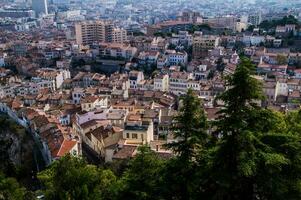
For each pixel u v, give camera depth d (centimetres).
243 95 3584
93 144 13475
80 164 6456
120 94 18788
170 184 4162
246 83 3544
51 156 12250
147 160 4641
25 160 14400
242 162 3403
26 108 17362
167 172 4234
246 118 3672
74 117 15988
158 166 4600
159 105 16662
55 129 14100
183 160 4125
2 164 14225
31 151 14775
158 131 14188
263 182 3631
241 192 3850
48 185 6212
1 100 19600
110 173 6594
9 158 14750
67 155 6309
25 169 13862
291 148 3753
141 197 4262
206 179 3806
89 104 16438
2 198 7381
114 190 5106
